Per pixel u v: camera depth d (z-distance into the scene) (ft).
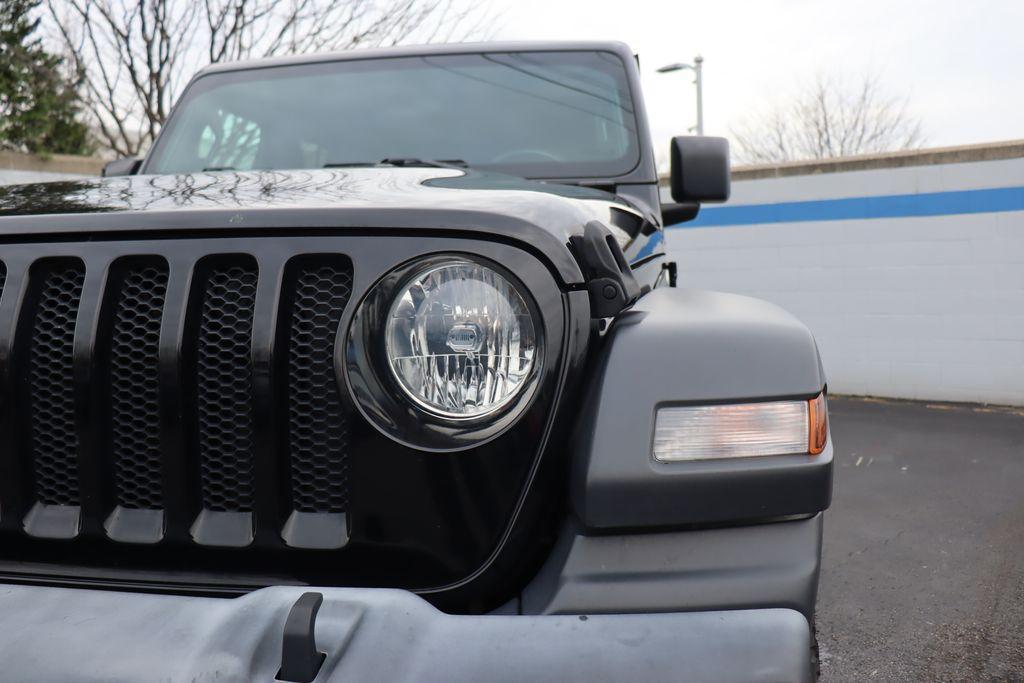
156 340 3.78
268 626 3.04
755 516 3.50
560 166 7.97
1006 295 24.25
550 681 2.91
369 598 3.17
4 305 3.84
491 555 3.60
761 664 2.97
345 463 3.65
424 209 3.68
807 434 3.56
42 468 3.89
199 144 8.57
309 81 8.93
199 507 3.75
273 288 3.66
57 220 3.91
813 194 26.58
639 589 3.38
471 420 3.57
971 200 24.47
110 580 3.84
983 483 15.16
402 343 3.59
